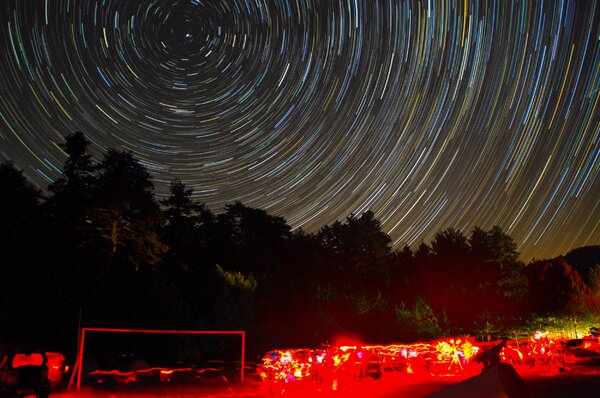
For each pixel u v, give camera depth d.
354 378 22.30
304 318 39.94
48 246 37.84
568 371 25.19
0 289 31.11
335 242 80.81
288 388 20.06
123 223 45.50
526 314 52.31
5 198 38.31
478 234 80.88
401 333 42.84
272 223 73.00
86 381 23.02
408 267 82.06
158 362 30.03
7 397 15.93
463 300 57.06
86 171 45.03
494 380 3.28
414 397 16.75
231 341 31.61
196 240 59.91
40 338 31.36
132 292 33.78
